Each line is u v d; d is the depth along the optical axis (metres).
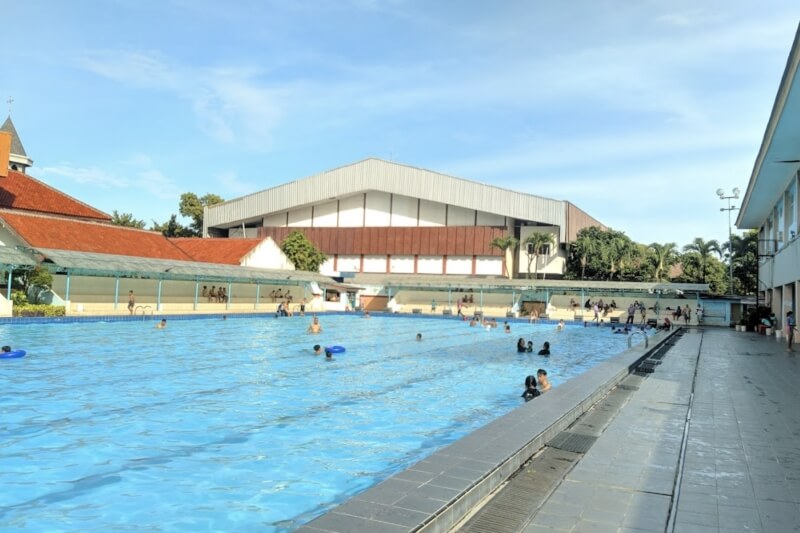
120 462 7.06
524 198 55.91
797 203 23.73
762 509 4.70
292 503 5.84
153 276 32.50
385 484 4.74
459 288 50.06
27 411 9.61
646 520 4.45
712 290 54.31
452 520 4.36
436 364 16.98
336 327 31.92
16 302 25.78
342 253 61.78
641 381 12.01
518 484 5.35
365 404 10.95
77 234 34.75
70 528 5.16
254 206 64.69
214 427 8.88
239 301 41.75
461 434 8.79
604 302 44.22
